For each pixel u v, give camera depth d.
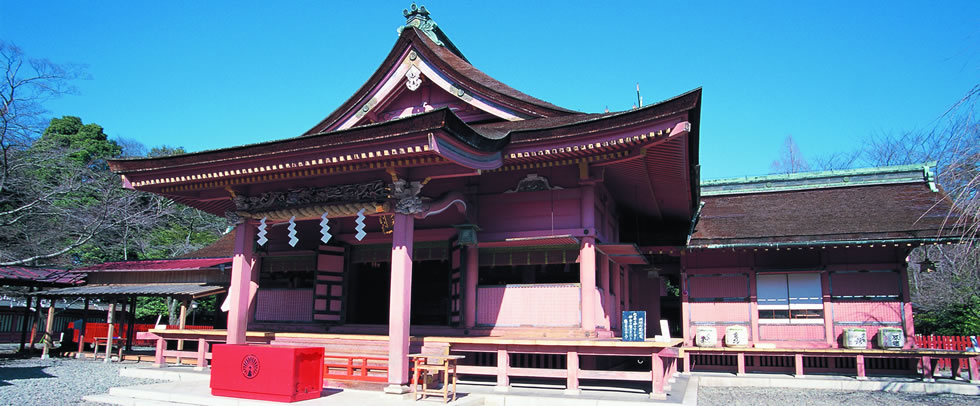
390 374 11.28
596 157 13.20
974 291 23.97
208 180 13.68
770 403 13.26
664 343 11.18
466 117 16.58
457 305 14.78
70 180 30.27
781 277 19.27
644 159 13.53
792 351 17.45
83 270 24.41
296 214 13.46
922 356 16.44
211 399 10.63
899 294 18.03
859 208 19.84
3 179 26.59
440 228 15.34
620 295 18.39
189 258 24.52
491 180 15.14
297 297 16.81
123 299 21.48
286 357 10.40
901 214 18.59
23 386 13.52
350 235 16.70
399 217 12.07
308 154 11.91
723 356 19.55
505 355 12.21
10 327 31.89
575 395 11.52
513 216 14.72
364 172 12.70
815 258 19.02
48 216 31.09
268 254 17.42
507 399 11.30
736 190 22.98
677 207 18.58
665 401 10.93
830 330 18.41
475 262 14.80
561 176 14.48
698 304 19.86
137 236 39.12
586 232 13.83
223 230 47.84
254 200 14.26
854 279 18.55
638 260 17.72
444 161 11.28
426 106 16.67
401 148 10.82
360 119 16.80
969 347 18.09
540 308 14.11
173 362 18.03
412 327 15.08
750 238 18.88
